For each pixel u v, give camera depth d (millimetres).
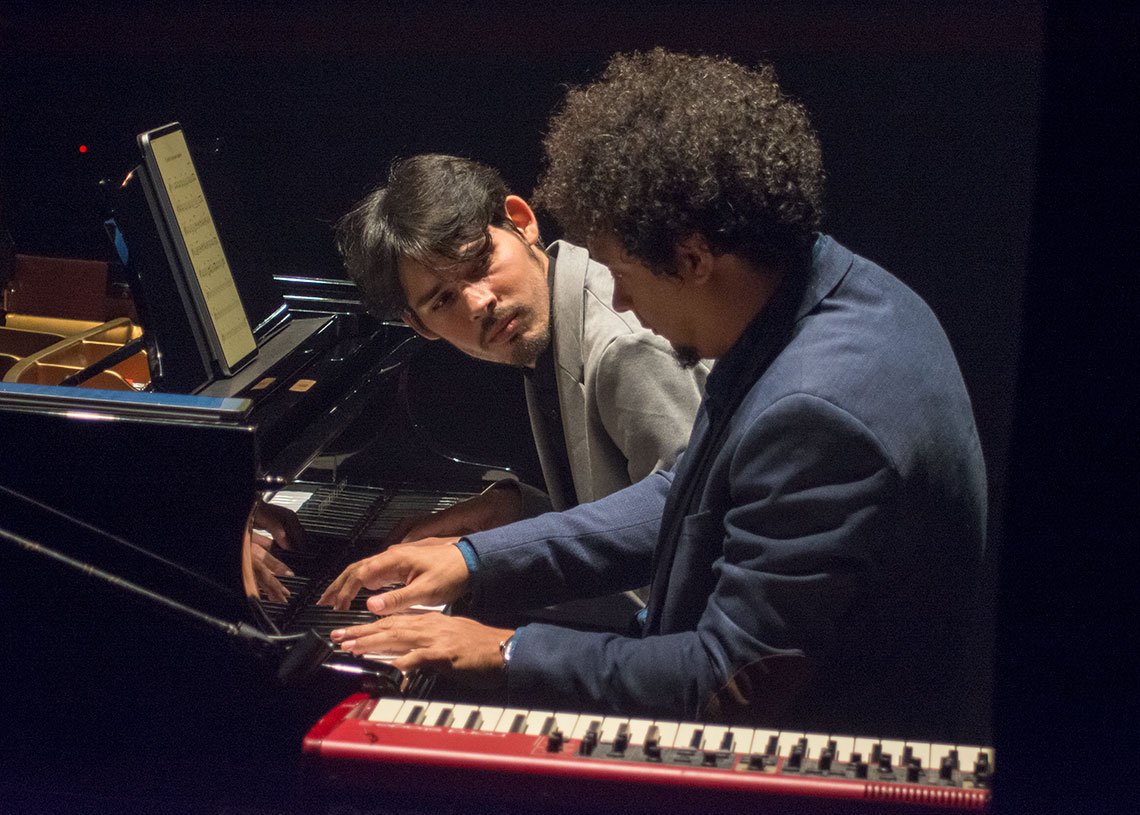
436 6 3979
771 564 1758
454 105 4074
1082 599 2127
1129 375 2127
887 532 1724
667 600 2006
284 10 3984
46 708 2197
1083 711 2055
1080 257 2113
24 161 4043
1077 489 2141
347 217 2596
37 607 2162
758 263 1797
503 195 2572
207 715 2148
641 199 1736
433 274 2436
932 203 4105
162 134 2525
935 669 1872
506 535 2291
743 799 1755
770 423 1739
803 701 1819
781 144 1769
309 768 1857
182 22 3984
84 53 3977
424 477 2861
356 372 2818
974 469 1832
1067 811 1954
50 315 3439
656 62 1892
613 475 2584
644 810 1782
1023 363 2178
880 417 1707
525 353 2543
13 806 2232
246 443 2059
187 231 2516
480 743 1834
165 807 2180
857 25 3941
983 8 3879
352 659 2025
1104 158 2084
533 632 1991
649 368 2418
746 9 3934
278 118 4102
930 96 4000
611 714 1913
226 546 2102
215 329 2531
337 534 2598
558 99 4031
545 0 3949
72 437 2088
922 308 1884
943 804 1721
